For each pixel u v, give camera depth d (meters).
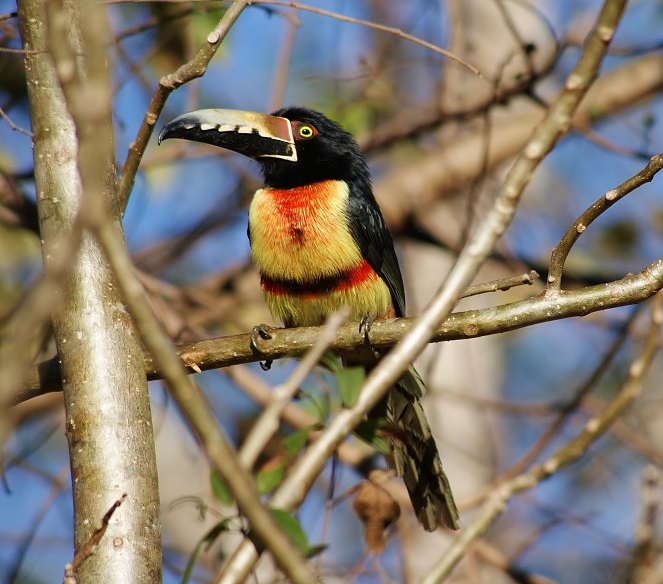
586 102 16.55
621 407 9.24
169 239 16.41
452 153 16.69
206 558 13.02
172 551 13.23
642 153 13.78
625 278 7.79
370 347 8.52
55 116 7.50
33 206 14.02
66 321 7.08
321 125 10.76
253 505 4.62
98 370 6.96
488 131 12.62
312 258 10.27
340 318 5.17
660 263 7.74
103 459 6.72
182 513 14.34
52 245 7.24
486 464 14.68
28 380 8.20
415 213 16.50
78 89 4.49
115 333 7.09
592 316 15.09
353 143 10.98
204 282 15.84
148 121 7.89
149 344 4.56
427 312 5.18
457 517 9.39
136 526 6.57
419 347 5.15
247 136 10.57
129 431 6.86
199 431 4.58
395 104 15.53
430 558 13.45
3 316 12.18
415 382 9.57
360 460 12.45
